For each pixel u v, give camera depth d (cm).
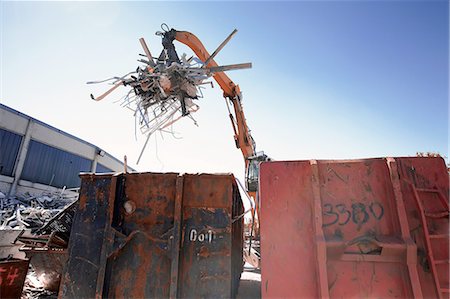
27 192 1705
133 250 315
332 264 250
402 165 272
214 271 302
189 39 606
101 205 335
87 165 2331
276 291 249
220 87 736
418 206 250
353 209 265
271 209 276
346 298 239
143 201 330
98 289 297
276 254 261
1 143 1644
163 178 336
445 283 229
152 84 461
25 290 486
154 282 303
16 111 1730
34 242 423
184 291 297
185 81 471
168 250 304
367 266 246
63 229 424
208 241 311
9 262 397
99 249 318
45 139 1923
